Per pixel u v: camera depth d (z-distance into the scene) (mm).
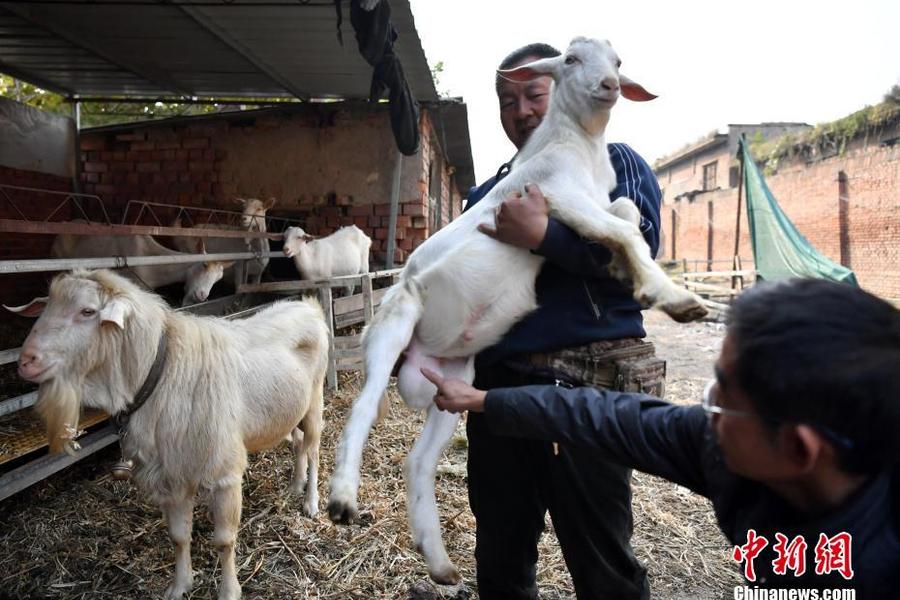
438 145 10211
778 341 806
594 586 1858
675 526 3332
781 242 12055
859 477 856
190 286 6098
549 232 1675
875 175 12852
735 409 881
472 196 2395
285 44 5863
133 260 3814
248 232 5371
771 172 17656
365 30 4215
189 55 6309
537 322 1848
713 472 1116
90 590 2707
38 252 7305
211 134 7926
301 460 3619
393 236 7621
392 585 2744
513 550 2053
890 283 12414
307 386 3250
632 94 2104
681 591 2771
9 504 3383
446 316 1852
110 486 3637
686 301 1509
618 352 1800
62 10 5145
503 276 1804
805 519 944
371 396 1742
